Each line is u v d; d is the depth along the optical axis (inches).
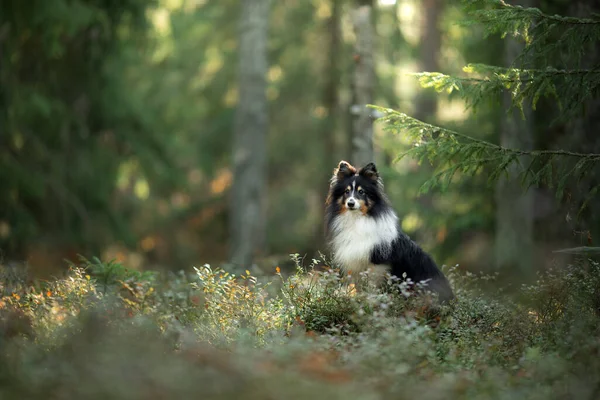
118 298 339.0
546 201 629.9
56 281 345.4
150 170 828.6
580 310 308.0
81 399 208.1
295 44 999.0
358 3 509.7
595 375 236.1
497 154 336.5
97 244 770.8
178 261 1035.3
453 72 895.1
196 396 208.7
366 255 375.6
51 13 615.5
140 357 240.1
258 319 315.0
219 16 1027.3
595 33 326.6
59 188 748.0
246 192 837.2
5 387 219.1
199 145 1063.6
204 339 297.6
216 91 1046.4
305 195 1095.0
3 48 645.3
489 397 224.1
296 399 209.0
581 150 498.3
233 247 844.0
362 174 389.7
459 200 689.6
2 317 293.0
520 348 288.4
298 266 343.9
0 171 683.4
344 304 320.8
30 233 692.7
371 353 251.8
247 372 224.7
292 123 1039.0
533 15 322.7
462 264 683.4
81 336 265.1
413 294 334.3
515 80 334.6
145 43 742.5
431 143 342.0
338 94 977.5
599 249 332.5
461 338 304.7
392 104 930.1
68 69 718.5
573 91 337.4
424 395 219.6
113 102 778.8
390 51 946.7
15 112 658.2
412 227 754.2
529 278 526.9
